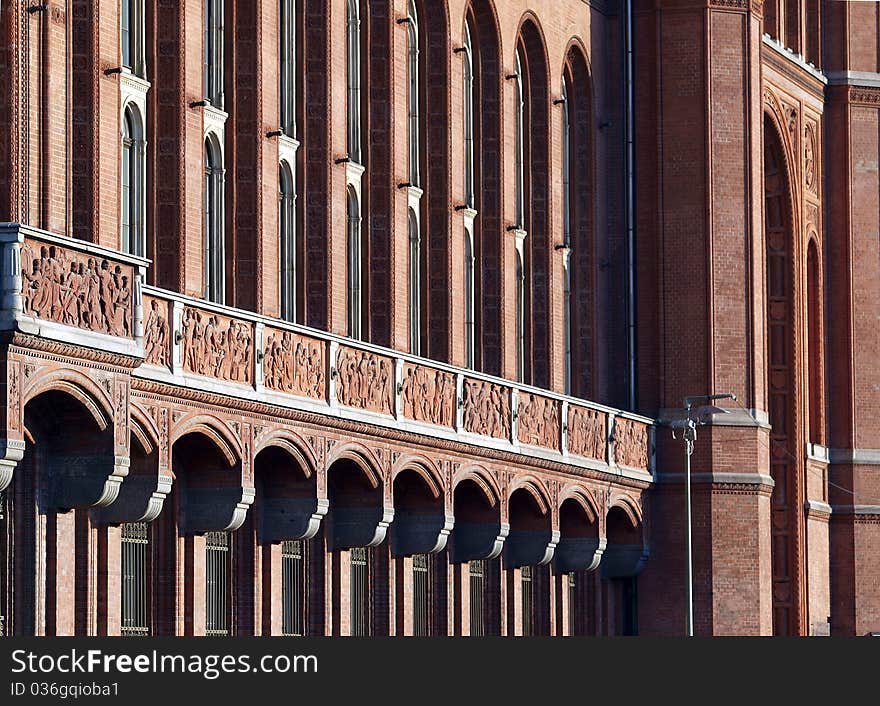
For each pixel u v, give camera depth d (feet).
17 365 263.90
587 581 471.21
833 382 569.64
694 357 479.82
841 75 570.87
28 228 262.26
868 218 571.28
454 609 410.72
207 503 323.78
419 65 416.26
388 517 364.58
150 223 326.44
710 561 478.59
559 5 463.83
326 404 339.98
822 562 559.79
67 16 298.35
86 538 301.63
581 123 479.00
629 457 463.01
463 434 385.70
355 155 388.78
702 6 483.10
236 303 347.77
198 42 335.88
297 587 364.58
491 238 435.94
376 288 391.24
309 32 372.17
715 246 481.05
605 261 483.10
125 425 285.84
